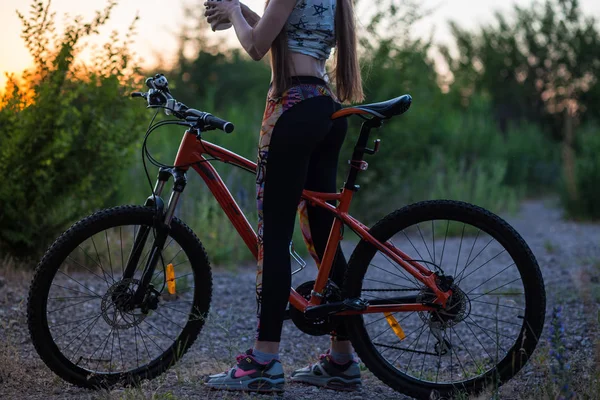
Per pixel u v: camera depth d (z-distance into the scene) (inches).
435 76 553.9
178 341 124.0
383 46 376.5
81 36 212.8
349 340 120.9
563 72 792.9
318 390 122.6
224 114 427.5
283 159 109.8
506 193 481.1
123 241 229.0
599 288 191.9
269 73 600.1
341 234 116.9
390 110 110.3
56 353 115.6
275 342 115.0
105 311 118.9
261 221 113.3
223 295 205.5
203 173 119.6
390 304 116.0
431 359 147.0
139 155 298.8
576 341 148.3
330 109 112.0
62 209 225.3
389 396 121.1
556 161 631.2
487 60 825.5
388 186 381.1
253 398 112.6
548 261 259.9
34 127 211.2
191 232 122.4
